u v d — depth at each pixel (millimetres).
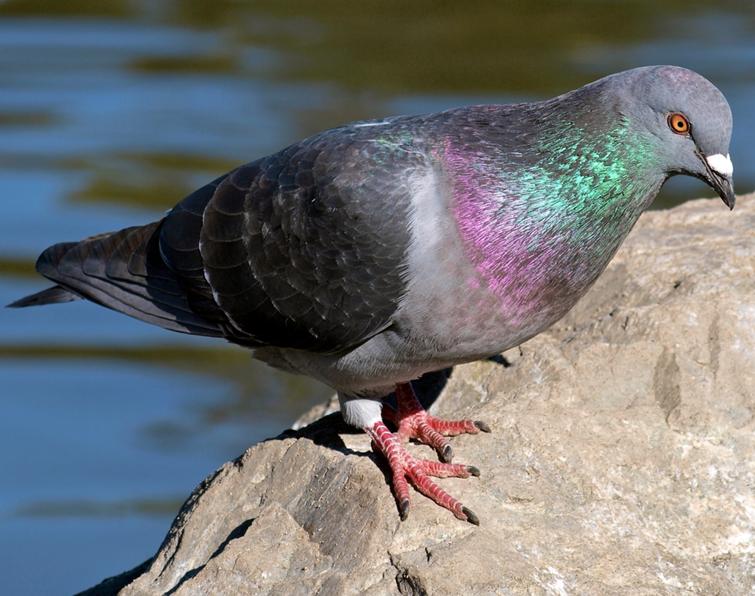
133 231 12438
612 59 32688
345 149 11234
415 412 11531
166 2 39312
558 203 10555
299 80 32062
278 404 20703
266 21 37375
